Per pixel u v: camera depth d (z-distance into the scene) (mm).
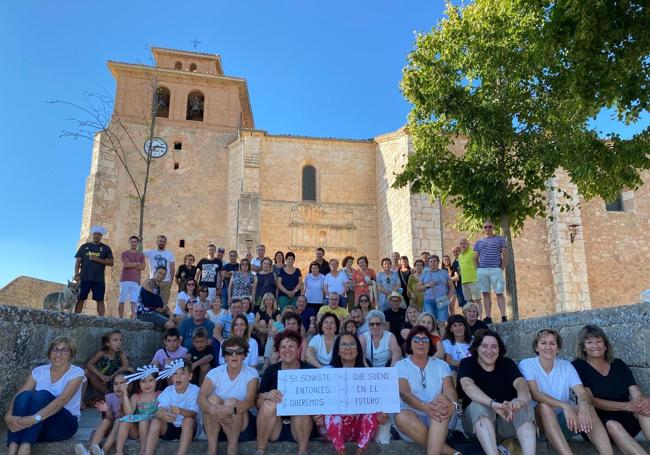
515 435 5555
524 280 21344
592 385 5648
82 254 10633
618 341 6219
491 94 12609
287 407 5656
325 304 11516
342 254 24453
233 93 27391
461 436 5906
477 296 11781
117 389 5910
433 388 5871
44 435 5715
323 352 7074
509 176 13133
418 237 21000
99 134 24625
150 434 5688
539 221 22172
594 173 10875
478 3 12891
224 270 12609
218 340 9289
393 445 5727
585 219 21922
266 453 5711
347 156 25719
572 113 10445
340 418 5684
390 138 24109
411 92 13367
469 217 13742
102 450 5520
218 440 5898
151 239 24172
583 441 5734
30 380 5895
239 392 5875
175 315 11391
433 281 11156
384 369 5820
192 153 25828
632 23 8141
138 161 25078
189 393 6020
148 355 10023
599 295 21156
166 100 27625
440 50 13180
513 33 12016
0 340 6348
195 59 29125
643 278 21641
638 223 22281
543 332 5789
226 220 25078
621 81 8812
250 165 23922
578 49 8578
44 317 7145
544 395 5523
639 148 10758
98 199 23656
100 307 10547
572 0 7973
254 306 11438
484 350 5781
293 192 24719
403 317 10445
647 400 5270
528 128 12719
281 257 12703
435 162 13430
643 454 5008
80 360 7949
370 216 25203
